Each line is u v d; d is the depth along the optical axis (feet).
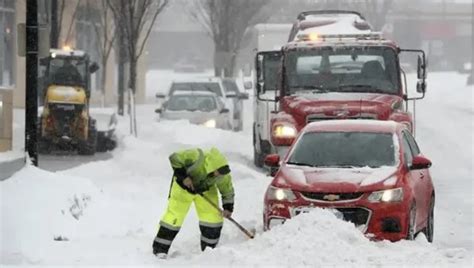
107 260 77.10
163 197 120.88
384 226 83.10
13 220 85.51
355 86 140.05
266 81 161.79
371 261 75.25
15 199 91.15
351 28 159.02
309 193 84.69
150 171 148.87
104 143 183.01
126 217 102.37
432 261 75.87
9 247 78.79
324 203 83.66
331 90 140.36
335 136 95.20
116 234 93.91
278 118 135.03
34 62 111.96
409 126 132.26
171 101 223.71
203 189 82.38
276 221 85.51
